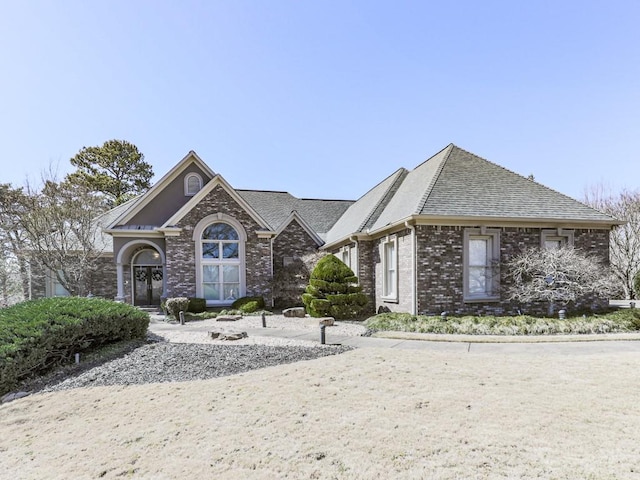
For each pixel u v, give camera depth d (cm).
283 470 388
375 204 1889
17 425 555
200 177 2095
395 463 393
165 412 566
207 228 1930
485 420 492
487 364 768
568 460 390
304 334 1204
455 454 407
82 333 883
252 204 2569
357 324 1395
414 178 1839
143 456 436
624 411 513
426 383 646
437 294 1362
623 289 2397
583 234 1475
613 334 1129
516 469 375
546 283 1348
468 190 1487
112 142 3962
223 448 442
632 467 374
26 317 841
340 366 765
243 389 646
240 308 1797
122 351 948
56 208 1933
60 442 488
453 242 1378
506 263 1406
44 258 1931
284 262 2309
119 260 1908
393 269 1587
